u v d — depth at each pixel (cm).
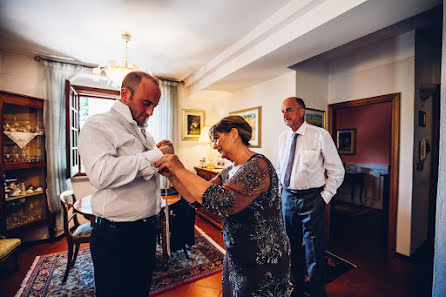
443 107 117
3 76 279
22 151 273
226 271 110
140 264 110
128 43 256
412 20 212
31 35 238
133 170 91
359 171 493
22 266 239
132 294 109
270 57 232
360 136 494
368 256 257
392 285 203
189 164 442
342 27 172
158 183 119
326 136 189
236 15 200
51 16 202
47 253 269
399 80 245
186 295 195
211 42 254
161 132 393
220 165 428
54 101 296
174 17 203
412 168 238
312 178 189
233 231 96
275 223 97
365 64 273
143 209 107
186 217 243
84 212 207
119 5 185
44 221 290
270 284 93
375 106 471
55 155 295
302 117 200
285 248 99
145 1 180
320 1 165
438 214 120
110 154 95
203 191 85
